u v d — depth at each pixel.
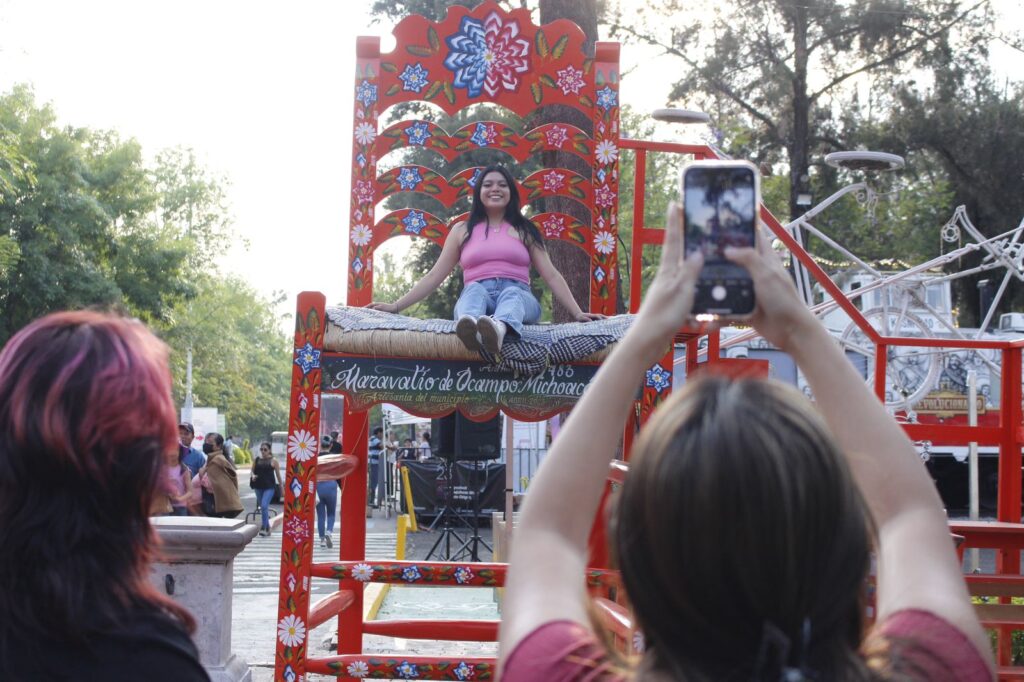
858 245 29.11
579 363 4.46
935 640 1.27
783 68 25.56
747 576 1.09
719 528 1.09
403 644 7.88
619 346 1.49
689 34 25.34
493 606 9.61
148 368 1.70
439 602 9.88
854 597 1.18
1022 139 25.11
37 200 28.98
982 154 25.33
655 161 29.12
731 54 25.55
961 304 28.39
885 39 25.25
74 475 1.62
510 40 5.67
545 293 26.33
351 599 5.16
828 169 26.97
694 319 1.58
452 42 5.67
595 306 5.55
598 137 5.62
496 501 19.56
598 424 1.45
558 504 1.43
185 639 1.66
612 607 4.43
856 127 26.50
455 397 4.40
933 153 26.44
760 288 1.50
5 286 28.30
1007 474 6.07
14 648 1.58
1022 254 12.22
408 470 19.47
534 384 4.43
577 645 1.28
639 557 1.15
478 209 5.42
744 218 1.57
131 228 35.38
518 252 5.31
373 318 4.45
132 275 34.44
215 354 58.81
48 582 1.57
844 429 1.48
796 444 1.13
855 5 25.45
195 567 5.79
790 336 1.52
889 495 1.45
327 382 4.34
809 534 1.11
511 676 1.28
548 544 1.41
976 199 26.55
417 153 23.47
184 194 54.31
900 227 28.72
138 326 1.78
